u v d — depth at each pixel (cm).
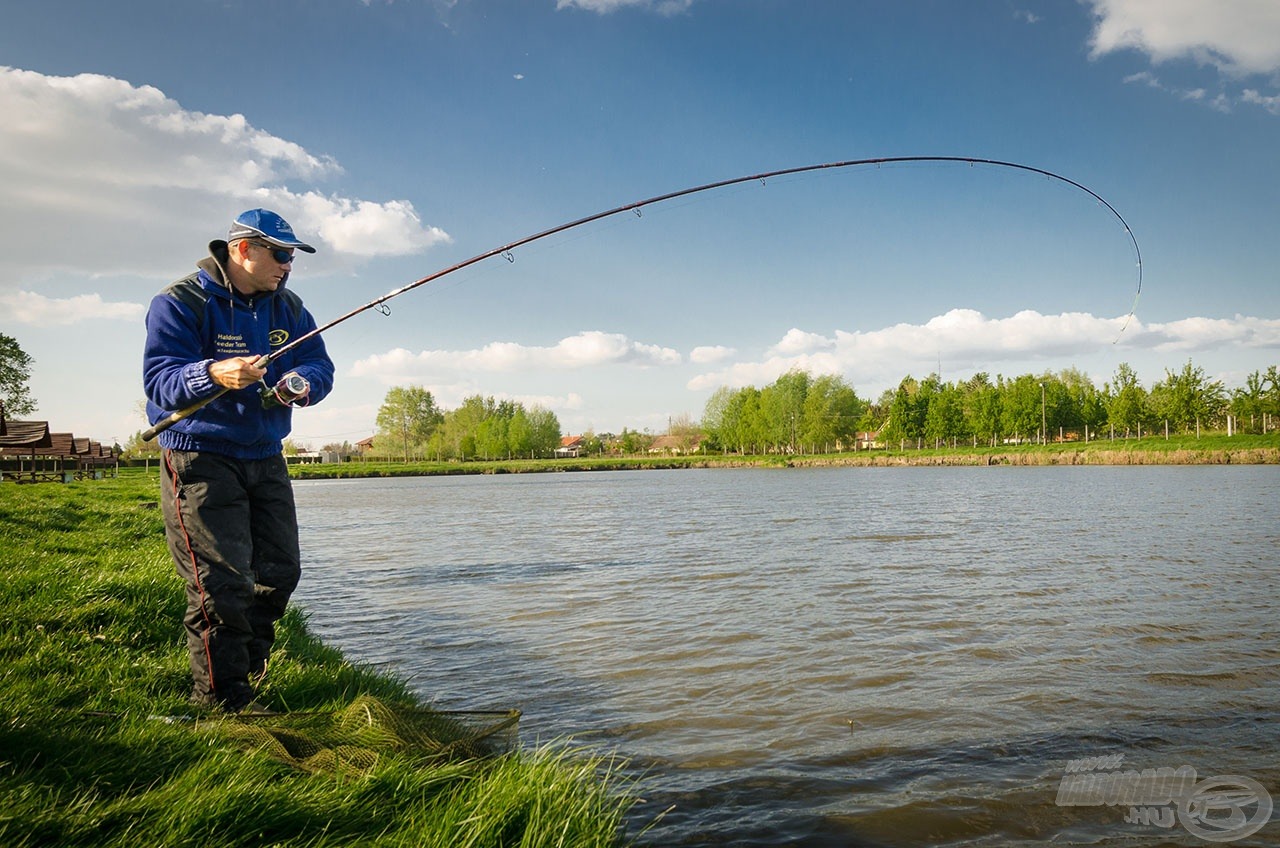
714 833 329
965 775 393
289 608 722
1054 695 526
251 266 400
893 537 1503
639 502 2998
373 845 247
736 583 1004
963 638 689
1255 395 6588
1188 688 538
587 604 884
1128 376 7600
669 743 445
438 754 317
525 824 266
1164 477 3822
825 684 561
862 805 358
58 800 246
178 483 380
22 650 445
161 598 600
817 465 9069
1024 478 4212
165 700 386
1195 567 1056
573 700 531
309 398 415
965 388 9275
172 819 243
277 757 305
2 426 2998
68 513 1258
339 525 2228
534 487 5194
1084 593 884
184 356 384
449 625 787
